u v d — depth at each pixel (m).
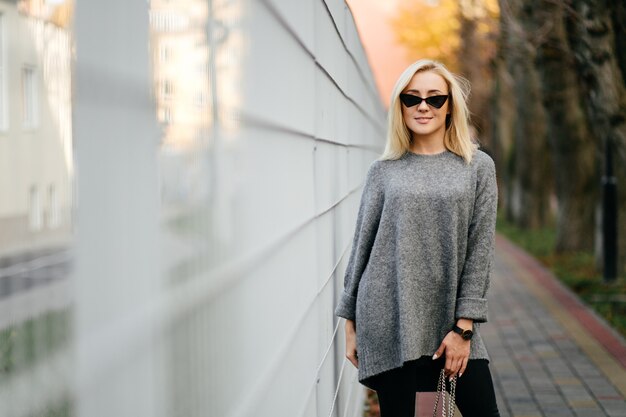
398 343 3.42
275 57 2.47
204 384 1.59
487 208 3.44
